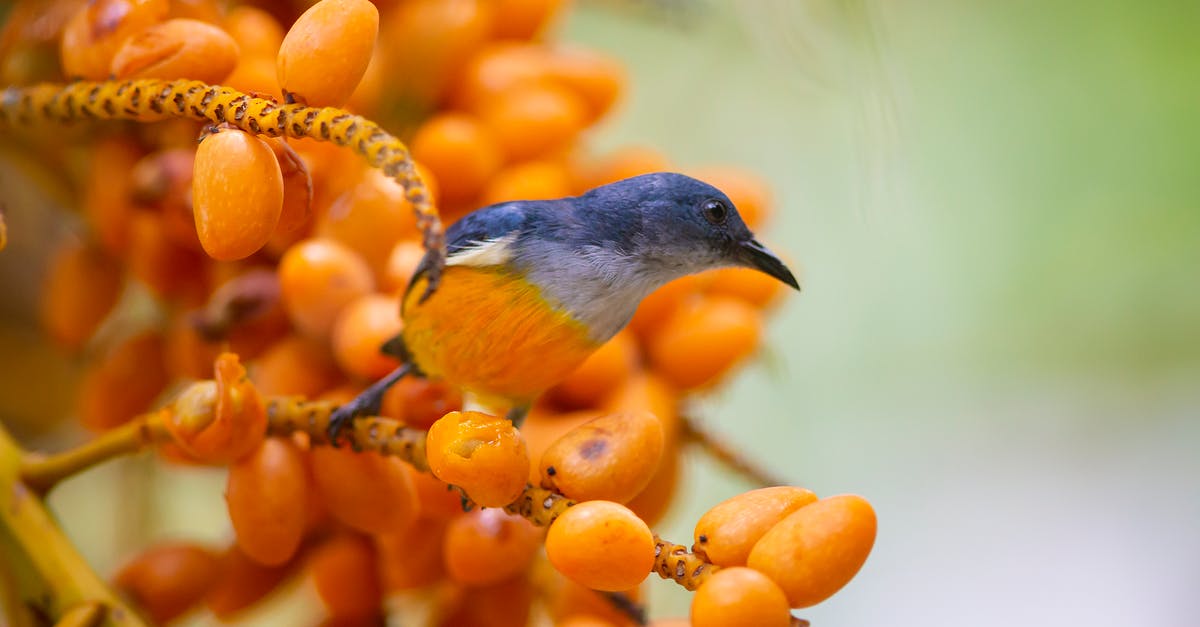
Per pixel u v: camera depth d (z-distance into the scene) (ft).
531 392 7.42
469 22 7.55
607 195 7.48
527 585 7.49
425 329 7.38
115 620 7.34
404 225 7.44
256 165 7.19
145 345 7.60
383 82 7.55
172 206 7.48
